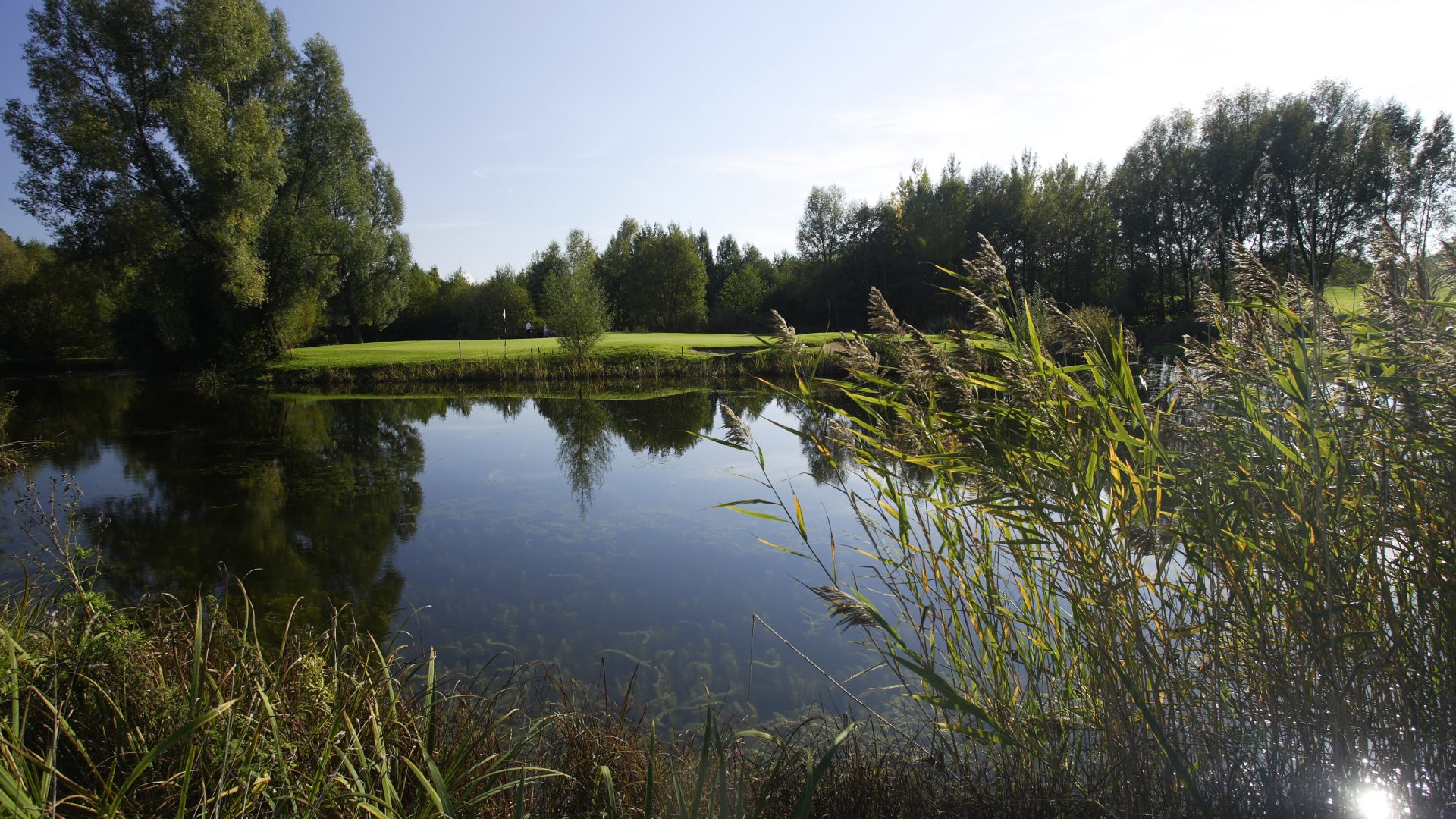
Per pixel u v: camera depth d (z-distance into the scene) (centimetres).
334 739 247
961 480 316
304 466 1365
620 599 690
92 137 2430
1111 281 3788
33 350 3694
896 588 342
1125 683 248
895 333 307
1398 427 225
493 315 5647
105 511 1019
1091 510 263
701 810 289
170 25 2459
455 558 827
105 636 278
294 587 731
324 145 3130
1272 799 247
